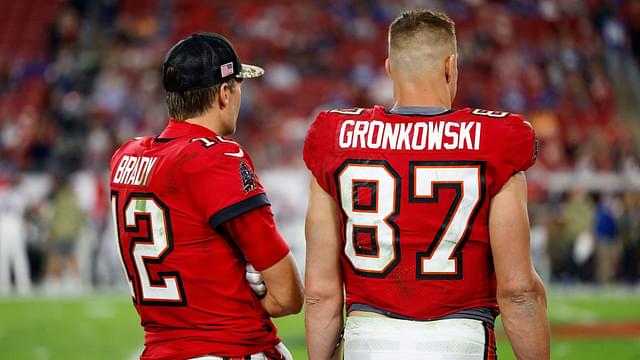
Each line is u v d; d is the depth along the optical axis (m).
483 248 5.89
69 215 30.50
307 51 47.22
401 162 5.91
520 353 5.93
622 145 38.22
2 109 41.72
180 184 6.26
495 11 50.97
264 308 6.52
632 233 31.19
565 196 32.78
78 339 20.72
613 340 20.55
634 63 50.91
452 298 5.86
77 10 49.06
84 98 41.22
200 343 6.27
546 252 31.34
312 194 6.23
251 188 6.28
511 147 5.83
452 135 5.91
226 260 6.34
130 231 6.46
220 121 6.63
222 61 6.56
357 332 5.97
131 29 47.81
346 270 6.14
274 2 50.16
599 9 52.19
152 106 40.28
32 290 29.69
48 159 35.03
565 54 48.50
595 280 31.08
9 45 48.31
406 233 5.87
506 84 45.78
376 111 6.14
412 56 6.15
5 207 30.50
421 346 5.80
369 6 50.34
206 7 49.66
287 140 38.56
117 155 6.83
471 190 5.82
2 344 20.12
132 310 24.98
